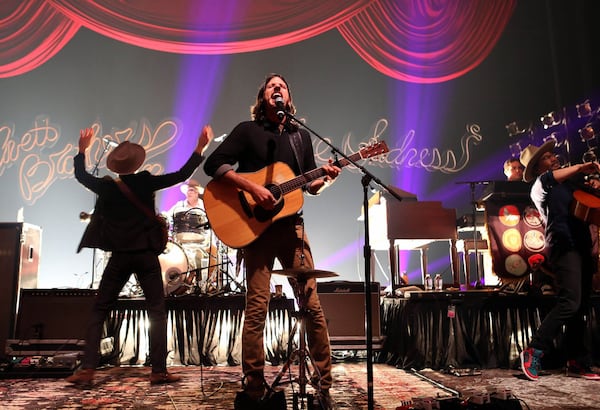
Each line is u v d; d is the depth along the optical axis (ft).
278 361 14.67
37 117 29.73
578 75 26.84
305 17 30.83
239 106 30.91
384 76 31.71
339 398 9.96
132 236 11.89
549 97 31.60
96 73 30.55
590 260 12.52
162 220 12.51
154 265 12.16
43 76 30.17
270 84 9.52
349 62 31.78
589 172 12.48
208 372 13.55
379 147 9.77
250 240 8.65
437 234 16.67
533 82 31.73
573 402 9.57
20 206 28.71
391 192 9.09
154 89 30.68
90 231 12.00
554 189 12.64
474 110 31.53
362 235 29.76
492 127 31.40
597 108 25.31
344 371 13.60
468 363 13.69
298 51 31.76
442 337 13.79
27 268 16.07
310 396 8.61
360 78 31.65
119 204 12.01
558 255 12.37
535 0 31.45
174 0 30.58
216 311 15.28
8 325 15.02
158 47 30.45
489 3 30.89
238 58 31.42
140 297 15.66
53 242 28.60
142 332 15.31
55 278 28.35
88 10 29.91
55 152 29.50
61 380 12.53
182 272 17.51
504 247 15.43
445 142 31.19
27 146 29.37
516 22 32.04
